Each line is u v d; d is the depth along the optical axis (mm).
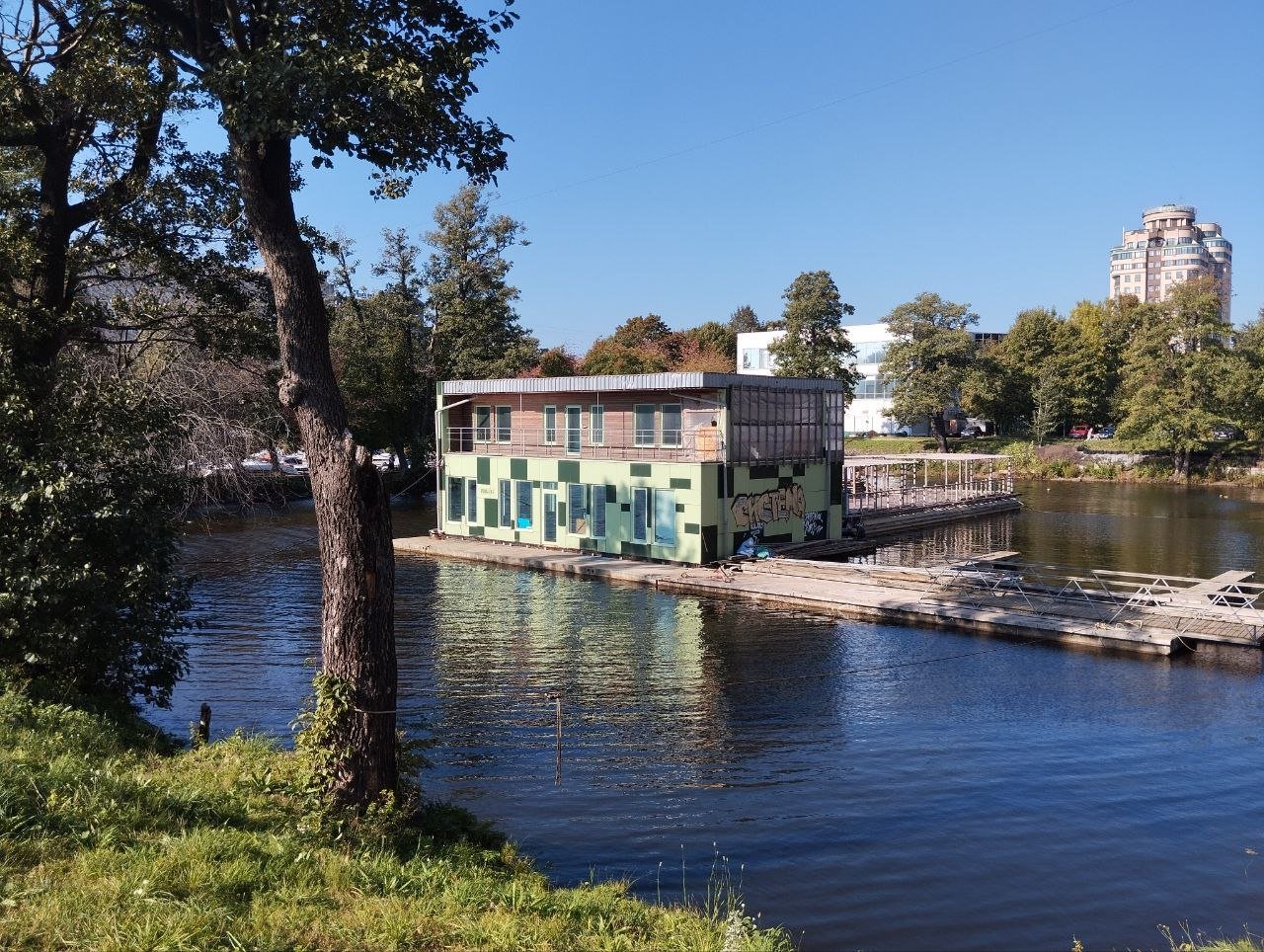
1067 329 81062
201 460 32250
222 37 10789
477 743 14016
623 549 31375
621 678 17516
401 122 9617
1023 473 70875
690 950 6594
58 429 12375
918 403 70188
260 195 9070
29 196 14883
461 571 30219
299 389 9125
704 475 29297
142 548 12719
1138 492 59500
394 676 9445
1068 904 9227
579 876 9672
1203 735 14414
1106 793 12125
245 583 27969
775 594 24688
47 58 13672
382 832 8406
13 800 7031
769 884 9609
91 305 16250
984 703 16062
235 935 5727
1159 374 65625
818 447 35125
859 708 15805
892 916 8953
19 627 11297
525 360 59219
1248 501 53406
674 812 11492
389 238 60219
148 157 15898
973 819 11312
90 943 5379
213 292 17625
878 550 35281
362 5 9555
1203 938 8570
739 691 16719
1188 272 179500
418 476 58562
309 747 9047
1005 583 24797
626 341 91625
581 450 33625
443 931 6250
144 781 8305
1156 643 19000
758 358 86375
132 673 13078
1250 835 10844
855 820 11273
